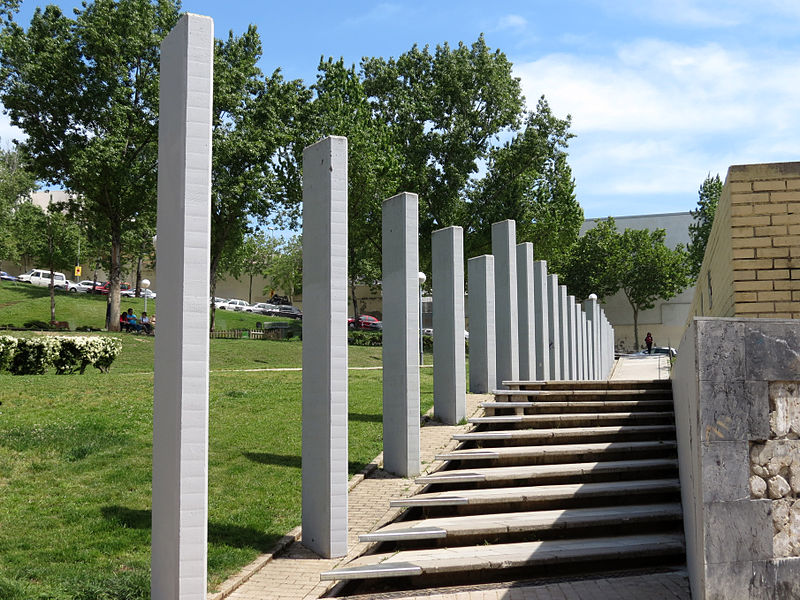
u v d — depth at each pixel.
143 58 35.94
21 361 19.30
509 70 47.16
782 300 7.34
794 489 5.02
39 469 9.79
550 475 8.93
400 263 11.41
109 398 15.11
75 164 33.25
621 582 6.52
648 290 64.19
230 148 35.94
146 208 38.34
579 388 12.78
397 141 45.72
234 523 8.42
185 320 5.95
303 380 8.52
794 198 7.40
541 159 46.44
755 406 5.02
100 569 6.79
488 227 46.97
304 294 8.77
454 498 8.27
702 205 66.06
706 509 4.89
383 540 7.45
